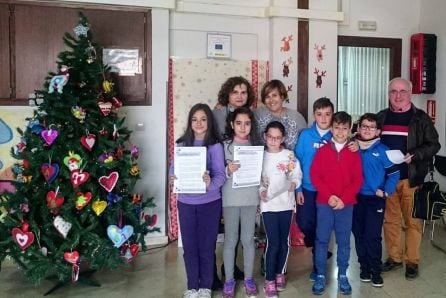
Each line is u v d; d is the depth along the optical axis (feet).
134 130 12.90
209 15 13.51
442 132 14.96
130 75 12.78
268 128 9.36
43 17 12.07
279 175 9.34
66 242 9.26
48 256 9.30
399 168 10.30
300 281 10.30
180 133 13.24
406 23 15.79
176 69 13.19
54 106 9.41
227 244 9.25
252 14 13.74
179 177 8.77
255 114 10.30
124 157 10.14
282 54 13.89
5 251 9.34
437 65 15.17
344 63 15.38
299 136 10.04
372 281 9.99
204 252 9.09
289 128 10.26
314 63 14.23
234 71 13.66
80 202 9.32
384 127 10.57
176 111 13.23
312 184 9.63
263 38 13.99
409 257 10.44
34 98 10.23
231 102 9.83
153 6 12.62
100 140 9.75
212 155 8.98
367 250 9.97
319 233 9.61
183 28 13.34
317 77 14.28
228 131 9.35
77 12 12.26
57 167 9.30
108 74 10.77
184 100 13.26
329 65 14.38
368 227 9.87
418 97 16.11
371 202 9.81
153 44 12.87
